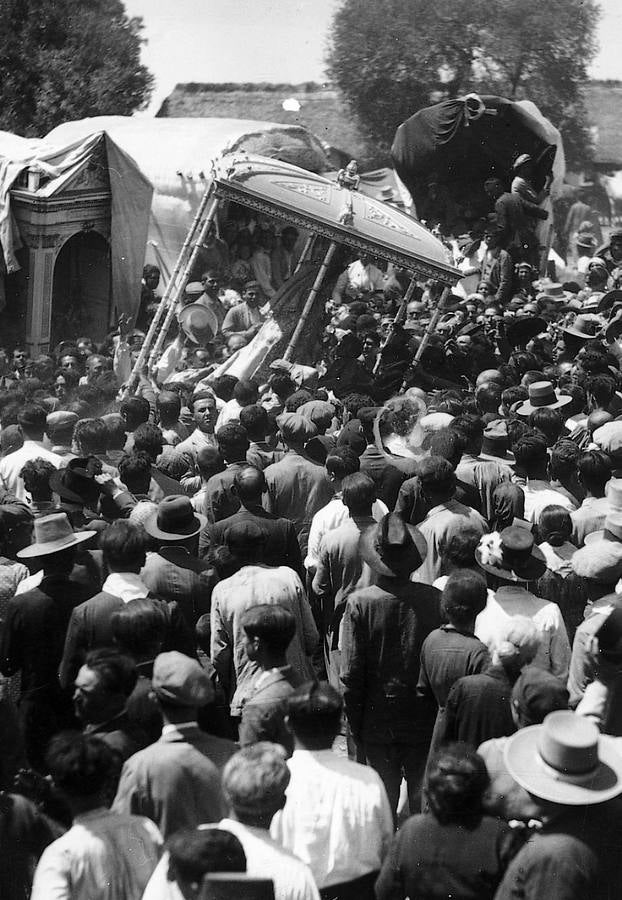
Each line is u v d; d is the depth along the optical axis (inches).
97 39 1314.0
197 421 382.3
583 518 286.5
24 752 214.4
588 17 1288.1
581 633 215.3
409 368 590.2
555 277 1073.5
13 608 231.1
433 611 227.0
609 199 1298.0
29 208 767.7
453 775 160.4
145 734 188.2
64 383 653.3
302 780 175.8
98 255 843.4
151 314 816.9
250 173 603.8
